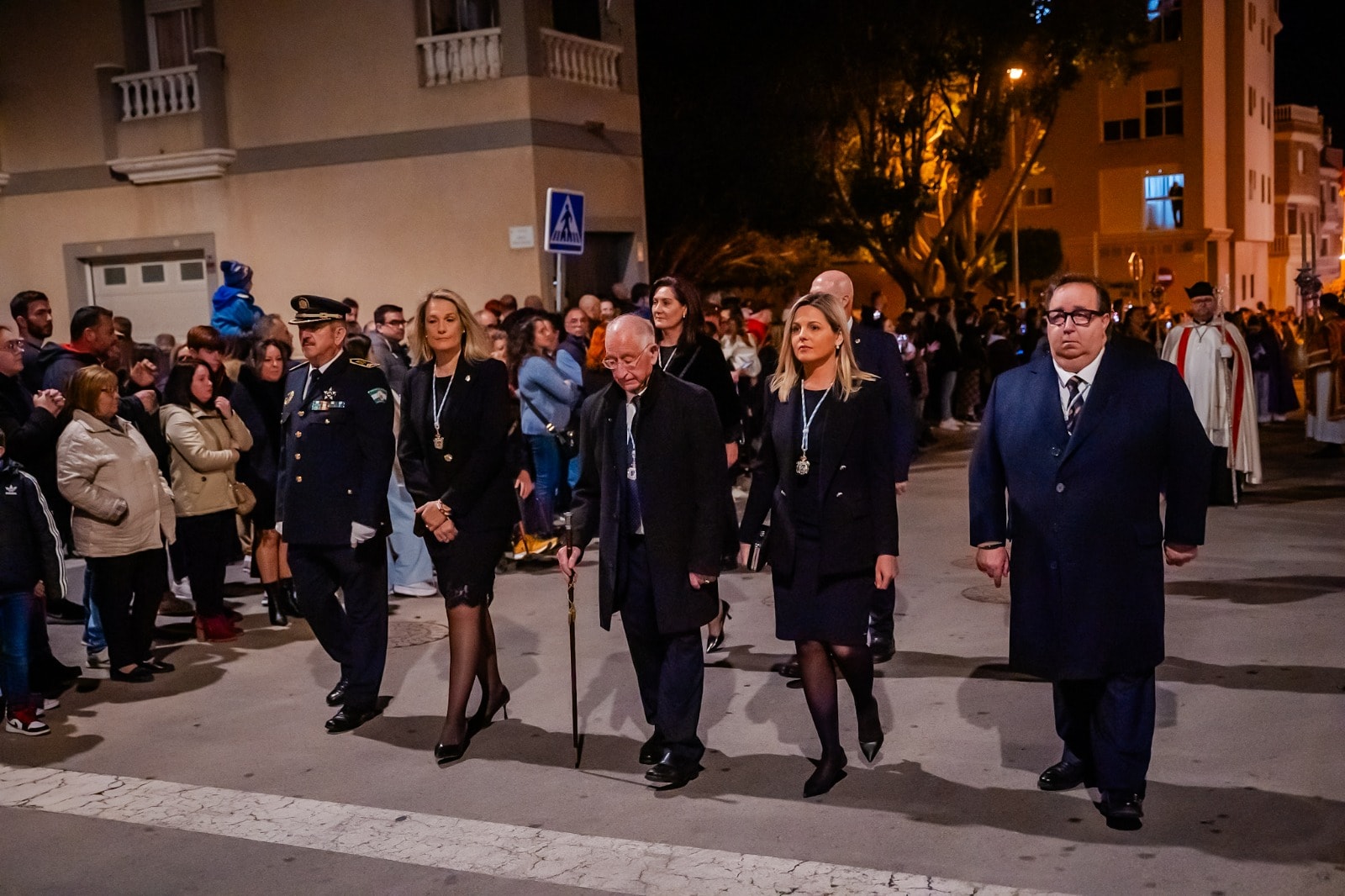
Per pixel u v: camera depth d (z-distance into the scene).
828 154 25.39
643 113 22.22
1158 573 4.60
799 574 5.10
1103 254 43.62
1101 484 4.54
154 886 4.60
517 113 15.77
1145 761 4.62
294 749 5.98
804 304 5.14
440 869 4.62
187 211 17.64
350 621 6.31
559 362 10.34
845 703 6.20
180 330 18.14
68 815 5.30
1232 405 11.05
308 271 17.16
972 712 5.99
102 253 18.14
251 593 9.37
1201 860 4.36
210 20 17.08
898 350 6.56
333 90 16.67
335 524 6.21
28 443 7.12
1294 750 5.32
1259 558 9.04
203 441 7.76
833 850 4.59
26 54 18.11
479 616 5.93
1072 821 4.73
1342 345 14.59
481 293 16.30
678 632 5.26
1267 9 47.97
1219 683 6.23
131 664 7.21
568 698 6.55
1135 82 42.31
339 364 6.31
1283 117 53.62
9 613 6.32
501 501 5.87
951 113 27.22
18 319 9.26
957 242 31.22
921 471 14.76
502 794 5.29
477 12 16.67
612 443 5.34
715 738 5.83
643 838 4.79
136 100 17.70
